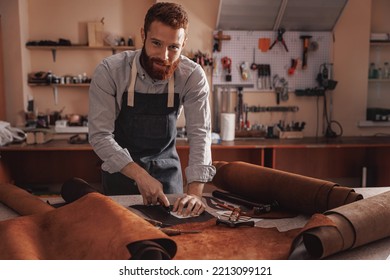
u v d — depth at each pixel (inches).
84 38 198.7
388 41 201.3
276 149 194.9
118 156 75.0
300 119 202.4
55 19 197.3
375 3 205.6
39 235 52.0
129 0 198.5
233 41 192.9
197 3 190.1
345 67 199.9
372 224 53.2
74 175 190.2
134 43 199.9
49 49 197.8
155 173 93.1
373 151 196.4
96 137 78.8
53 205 74.4
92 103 80.8
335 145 172.7
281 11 187.0
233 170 81.6
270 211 70.4
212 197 80.0
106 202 54.1
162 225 61.1
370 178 197.6
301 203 67.5
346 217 52.1
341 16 193.8
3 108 188.1
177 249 49.3
